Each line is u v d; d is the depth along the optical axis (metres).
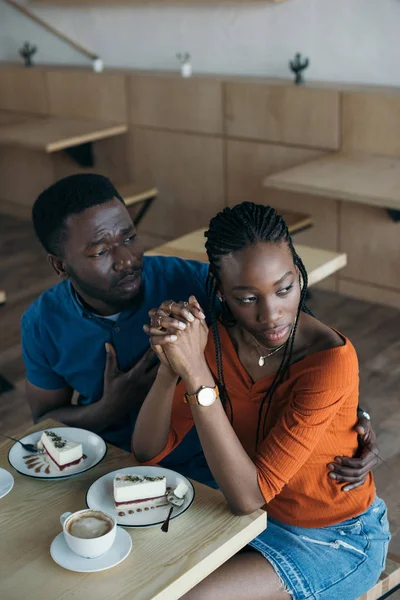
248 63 4.63
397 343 3.75
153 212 5.20
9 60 5.97
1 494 1.50
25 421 3.18
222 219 1.39
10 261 5.07
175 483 1.50
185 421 1.67
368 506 1.61
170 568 1.29
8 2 5.73
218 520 1.41
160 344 1.38
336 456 1.56
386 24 3.99
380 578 1.69
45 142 4.72
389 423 3.04
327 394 1.45
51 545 1.34
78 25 5.41
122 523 1.39
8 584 1.28
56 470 1.57
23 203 5.99
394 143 3.96
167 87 4.79
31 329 1.86
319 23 4.24
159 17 4.94
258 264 1.35
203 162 4.80
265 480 1.42
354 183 3.63
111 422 1.85
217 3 4.48
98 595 1.24
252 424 1.59
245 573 1.49
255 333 1.43
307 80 4.40
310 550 1.54
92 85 5.18
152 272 1.86
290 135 4.33
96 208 1.68
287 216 4.27
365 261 4.23
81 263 1.70
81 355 1.83
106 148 5.29
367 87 4.10
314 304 4.25
